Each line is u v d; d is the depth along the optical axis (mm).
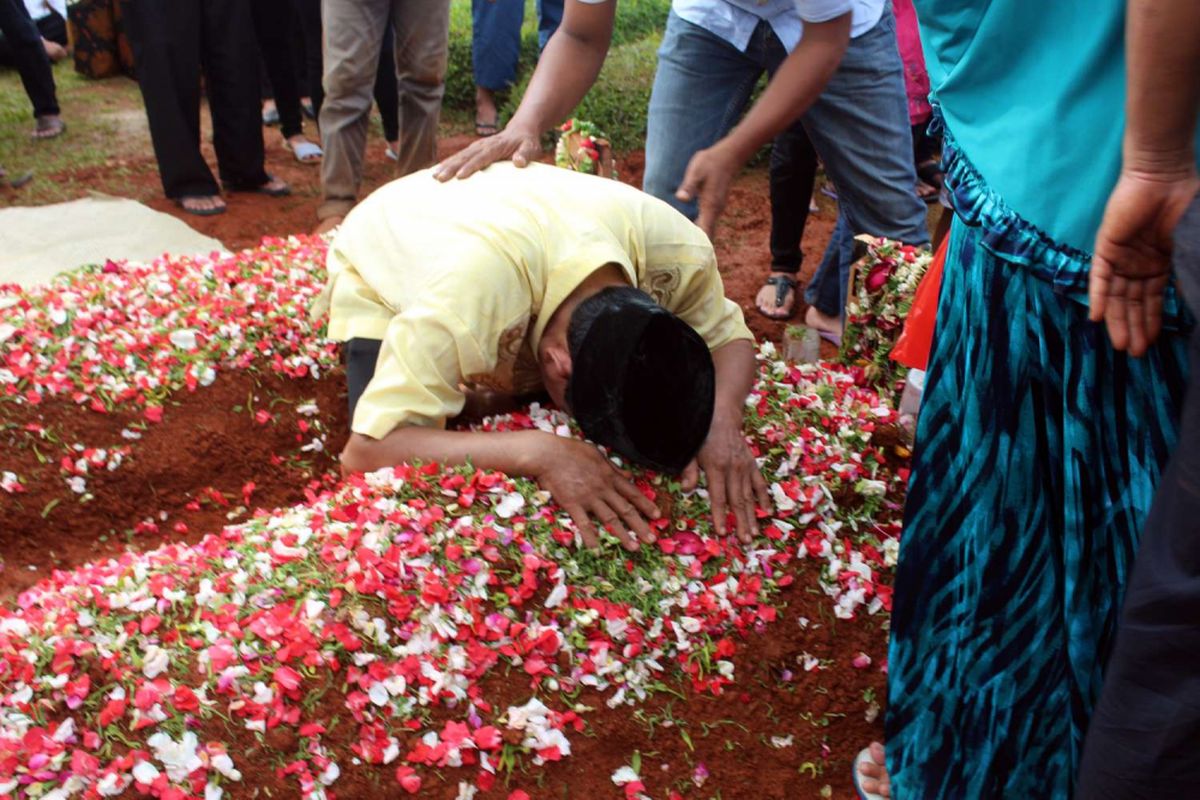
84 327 3811
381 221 3141
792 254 5375
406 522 2623
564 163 4508
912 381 3344
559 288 2693
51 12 10219
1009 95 1988
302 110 8547
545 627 2572
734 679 2682
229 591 2559
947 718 2361
